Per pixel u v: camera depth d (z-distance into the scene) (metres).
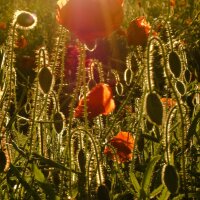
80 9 0.54
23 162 0.68
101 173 0.56
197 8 1.56
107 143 0.62
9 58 0.63
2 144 0.59
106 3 0.54
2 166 0.56
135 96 0.91
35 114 0.66
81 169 0.60
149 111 0.56
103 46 1.23
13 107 0.94
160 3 1.75
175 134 0.74
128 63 0.76
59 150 0.69
